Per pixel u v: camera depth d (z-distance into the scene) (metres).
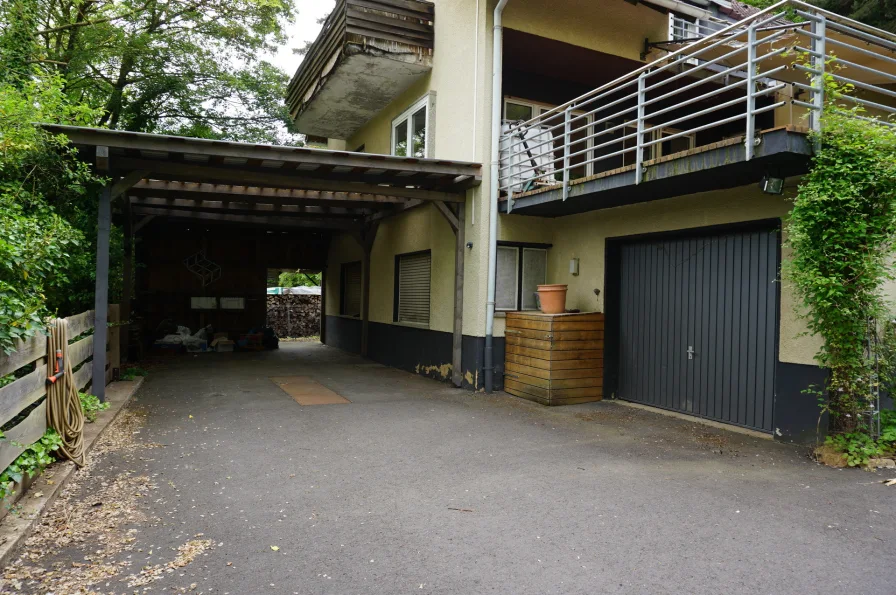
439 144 9.47
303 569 3.04
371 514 3.82
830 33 7.11
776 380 5.87
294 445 5.53
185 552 3.21
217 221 11.97
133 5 13.91
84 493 4.06
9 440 3.45
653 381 7.62
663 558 3.20
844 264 4.75
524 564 3.12
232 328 15.12
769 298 6.09
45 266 4.50
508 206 8.36
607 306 8.12
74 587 2.79
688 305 7.13
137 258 14.06
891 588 2.88
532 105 9.77
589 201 7.43
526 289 9.05
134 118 15.23
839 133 4.76
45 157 5.90
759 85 9.43
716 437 5.97
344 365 11.70
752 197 6.03
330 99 11.36
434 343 9.89
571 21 8.78
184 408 7.12
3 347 3.33
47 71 8.38
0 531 3.21
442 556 3.21
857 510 3.90
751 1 13.62
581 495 4.21
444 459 5.14
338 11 9.48
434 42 9.70
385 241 12.10
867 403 5.02
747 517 3.79
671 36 9.71
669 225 7.05
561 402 7.68
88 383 7.13
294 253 15.95
